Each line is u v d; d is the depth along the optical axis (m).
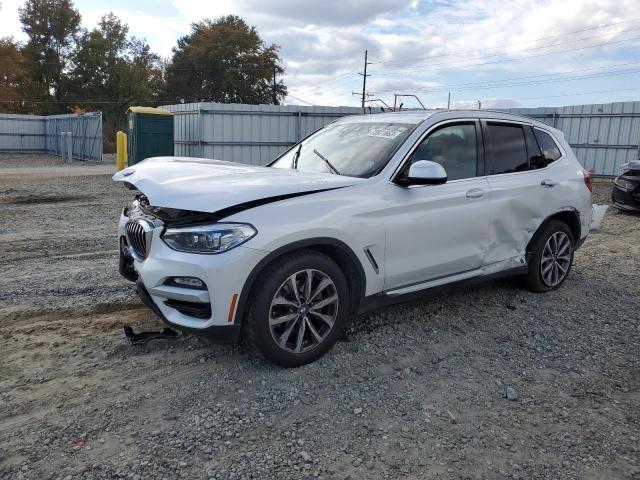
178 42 67.81
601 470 2.82
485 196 4.71
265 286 3.50
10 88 55.41
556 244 5.57
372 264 3.99
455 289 4.70
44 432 3.03
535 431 3.16
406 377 3.76
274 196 3.60
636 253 7.57
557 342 4.41
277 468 2.78
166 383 3.58
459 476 2.76
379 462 2.85
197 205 3.38
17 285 5.56
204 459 2.83
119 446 2.92
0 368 3.74
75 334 4.32
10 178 18.70
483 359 4.08
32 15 55.12
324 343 3.86
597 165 20.80
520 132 5.31
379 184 4.07
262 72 62.78
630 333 4.63
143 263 3.69
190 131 20.95
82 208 11.30
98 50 56.97
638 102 19.47
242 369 3.77
